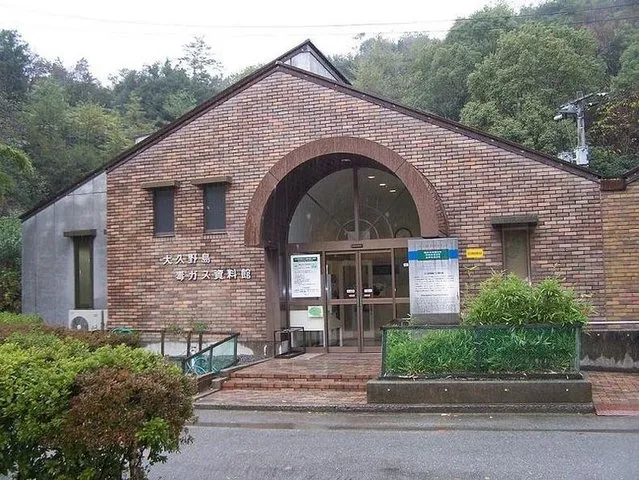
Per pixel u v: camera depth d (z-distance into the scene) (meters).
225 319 15.31
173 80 58.84
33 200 35.31
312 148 14.39
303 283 16.06
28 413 4.73
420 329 10.56
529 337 10.14
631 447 7.53
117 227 16.36
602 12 46.25
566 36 37.81
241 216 15.45
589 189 13.57
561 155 30.50
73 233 17.77
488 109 34.25
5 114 39.09
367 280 15.87
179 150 16.05
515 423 9.05
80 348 6.12
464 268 14.05
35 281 18.20
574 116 33.00
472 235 14.08
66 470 4.81
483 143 14.14
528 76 34.84
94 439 4.57
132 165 16.38
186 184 15.91
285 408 10.49
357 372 12.36
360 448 7.85
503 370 10.21
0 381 4.84
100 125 45.31
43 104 41.16
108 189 16.52
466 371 10.30
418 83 44.47
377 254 15.84
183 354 15.39
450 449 7.64
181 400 5.05
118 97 57.41
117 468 4.93
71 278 17.89
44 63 54.12
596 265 13.44
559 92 34.84
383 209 16.08
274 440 8.48
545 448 7.56
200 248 15.66
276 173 14.52
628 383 11.55
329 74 21.02
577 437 8.09
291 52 17.70
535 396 9.76
